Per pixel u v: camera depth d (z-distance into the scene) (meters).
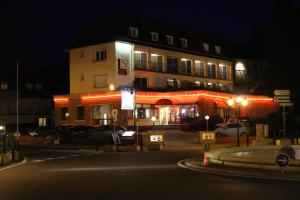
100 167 22.02
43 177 18.03
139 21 63.62
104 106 57.16
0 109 66.94
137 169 20.52
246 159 19.53
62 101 62.31
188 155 29.19
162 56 64.50
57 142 44.75
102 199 12.24
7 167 23.39
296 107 69.38
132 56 59.28
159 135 35.78
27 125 66.00
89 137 43.56
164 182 15.62
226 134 43.47
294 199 11.74
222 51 76.81
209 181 15.73
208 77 72.19
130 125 53.91
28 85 72.06
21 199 12.56
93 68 59.91
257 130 38.88
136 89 56.22
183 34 70.38
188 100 55.78
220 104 57.94
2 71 71.38
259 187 14.07
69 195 13.09
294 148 26.52
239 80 78.25
